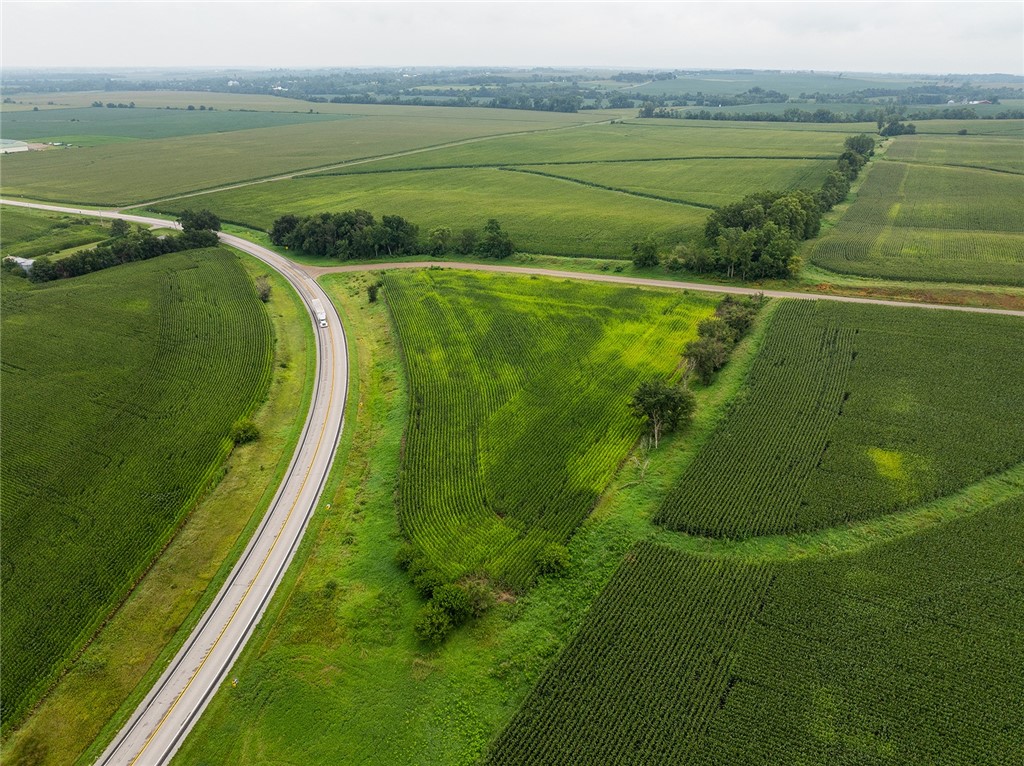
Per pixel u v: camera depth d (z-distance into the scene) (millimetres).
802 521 60375
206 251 151250
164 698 49844
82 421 84000
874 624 49969
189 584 60312
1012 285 107562
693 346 86375
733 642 49562
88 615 56906
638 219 164375
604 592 54438
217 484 73188
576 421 79125
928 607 51094
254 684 50219
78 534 65875
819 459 68438
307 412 86250
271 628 54719
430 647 52031
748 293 113125
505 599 55906
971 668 46312
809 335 93312
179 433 81250
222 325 110062
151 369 95938
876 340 90312
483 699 48031
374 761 44625
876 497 62438
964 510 60906
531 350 97250
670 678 47344
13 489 72312
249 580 60031
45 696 50781
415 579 56531
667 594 53875
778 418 75375
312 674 50625
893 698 44750
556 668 48656
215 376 93938
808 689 45750
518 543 61250
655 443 73562
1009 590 52031
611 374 89562
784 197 138750
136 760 45750
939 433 70688
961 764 40719
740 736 43250
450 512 65500
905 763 41000
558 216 170625
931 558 55375
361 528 65250
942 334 90688
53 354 100812
